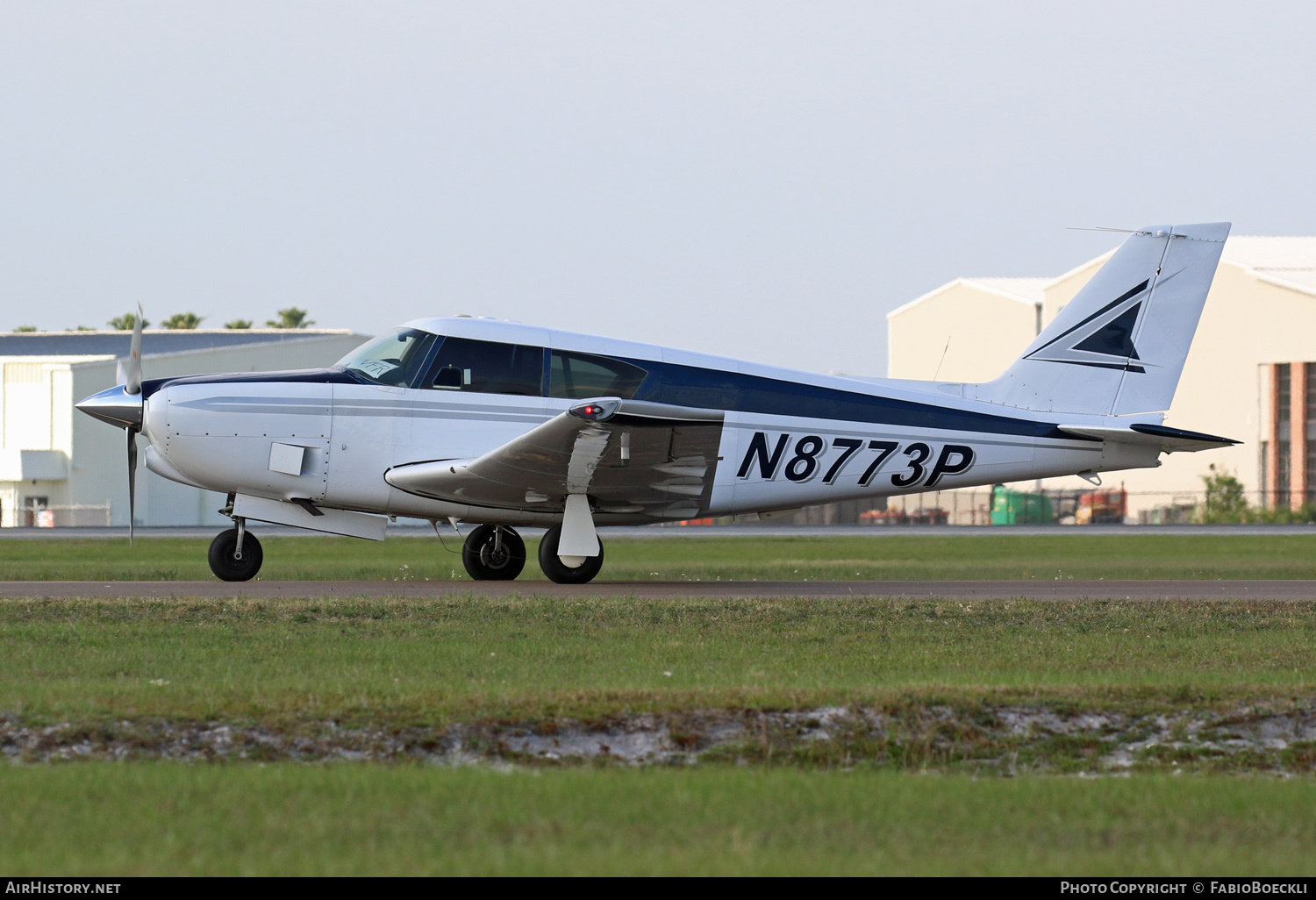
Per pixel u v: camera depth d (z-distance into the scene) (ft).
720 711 78.38
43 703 77.15
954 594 157.28
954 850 52.54
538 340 163.53
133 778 62.39
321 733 73.97
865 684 87.30
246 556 168.55
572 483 158.71
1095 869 50.11
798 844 52.75
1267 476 620.49
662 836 53.57
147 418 160.25
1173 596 153.99
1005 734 79.05
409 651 101.81
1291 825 56.70
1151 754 77.15
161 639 107.76
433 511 166.71
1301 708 81.92
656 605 130.82
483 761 72.08
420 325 164.14
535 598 135.44
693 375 166.81
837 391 172.45
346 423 160.35
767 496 171.32
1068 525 505.66
